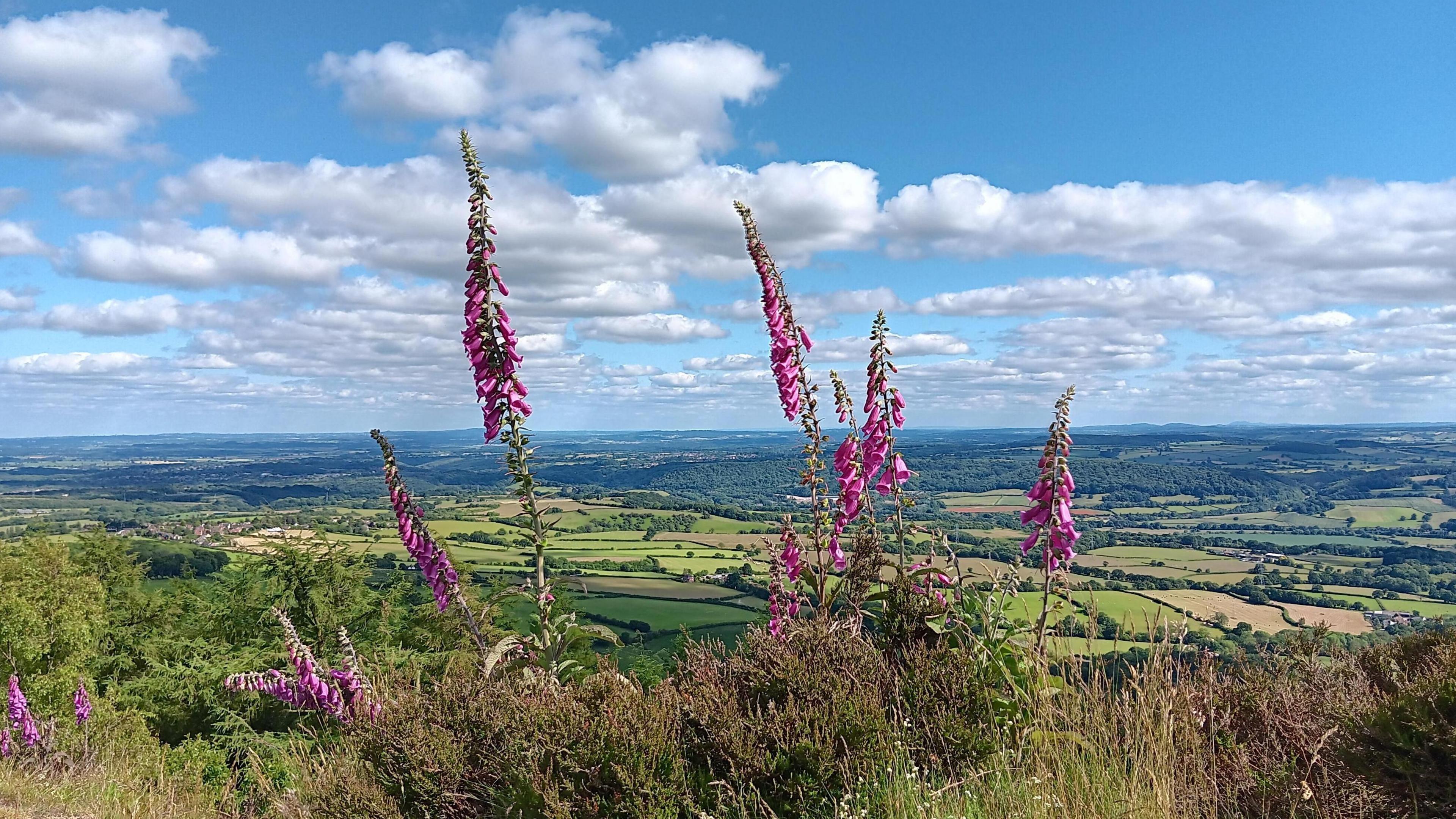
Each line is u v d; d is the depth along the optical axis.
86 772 10.79
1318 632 6.59
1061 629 4.93
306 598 25.56
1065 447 4.55
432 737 4.54
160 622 31.27
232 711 20.33
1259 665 5.94
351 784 4.68
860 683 4.50
